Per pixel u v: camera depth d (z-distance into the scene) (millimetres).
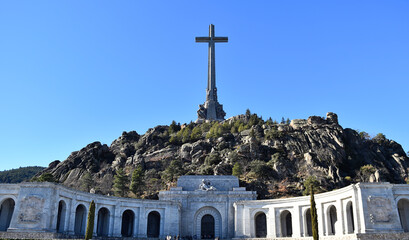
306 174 124688
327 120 157250
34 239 56062
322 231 71812
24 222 61469
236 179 98312
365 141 153125
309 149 137750
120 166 147750
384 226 59344
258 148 138250
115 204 80250
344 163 133875
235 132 162500
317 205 74125
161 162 145375
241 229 84500
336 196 69562
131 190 111875
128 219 89812
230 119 189250
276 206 81750
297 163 131250
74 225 73812
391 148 150375
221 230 89625
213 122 180375
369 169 126000
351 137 149625
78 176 141000
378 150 145375
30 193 63219
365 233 57031
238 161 130250
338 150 137375
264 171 120500
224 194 92188
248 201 85875
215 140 153375
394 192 61969
